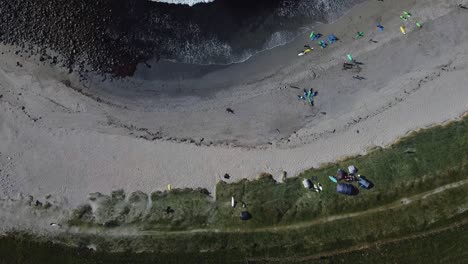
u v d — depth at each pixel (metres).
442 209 23.47
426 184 23.83
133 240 23.77
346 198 23.91
